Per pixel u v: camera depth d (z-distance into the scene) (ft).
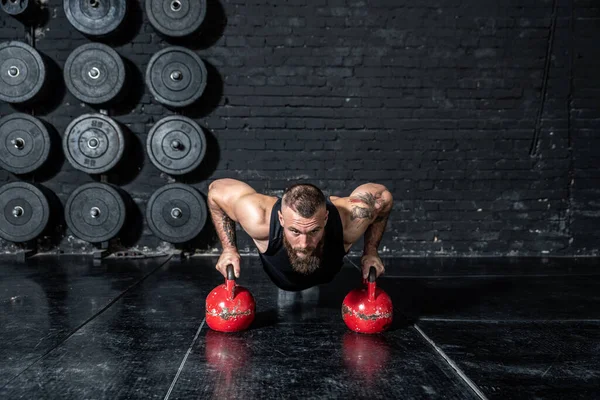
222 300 6.66
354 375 5.29
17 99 12.27
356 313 6.63
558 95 13.64
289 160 13.55
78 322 7.19
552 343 6.40
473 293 9.20
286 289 7.27
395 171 13.61
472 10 13.46
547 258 13.29
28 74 12.26
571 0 13.47
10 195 12.32
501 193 13.70
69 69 12.35
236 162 13.50
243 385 5.02
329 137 13.55
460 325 7.16
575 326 7.16
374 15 13.41
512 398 4.78
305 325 7.09
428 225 13.66
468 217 13.69
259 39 13.34
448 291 9.37
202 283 9.95
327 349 6.10
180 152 12.62
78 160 12.43
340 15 13.38
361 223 6.57
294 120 13.50
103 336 6.57
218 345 6.22
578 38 13.57
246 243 13.51
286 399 4.71
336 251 6.44
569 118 13.67
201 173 13.44
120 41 13.15
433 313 7.81
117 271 11.10
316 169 13.57
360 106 13.52
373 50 13.46
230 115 13.43
